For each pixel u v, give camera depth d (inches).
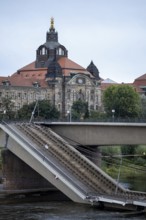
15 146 4906.5
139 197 4106.8
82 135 5123.0
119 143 4948.3
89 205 4256.9
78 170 4539.9
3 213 3964.1
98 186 4409.5
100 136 5029.5
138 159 7071.9
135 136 4879.4
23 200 4586.6
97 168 4623.5
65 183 4404.5
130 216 3799.2
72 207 4178.2
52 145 4810.5
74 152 4773.6
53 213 3939.5
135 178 6230.3
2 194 4975.4
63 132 5216.5
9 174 5246.1
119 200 3993.6
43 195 4874.5
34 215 3878.0
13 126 5002.5
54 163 4534.9
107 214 3873.0
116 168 6722.4
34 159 4731.8
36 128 5093.5
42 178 5285.4
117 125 4896.7
